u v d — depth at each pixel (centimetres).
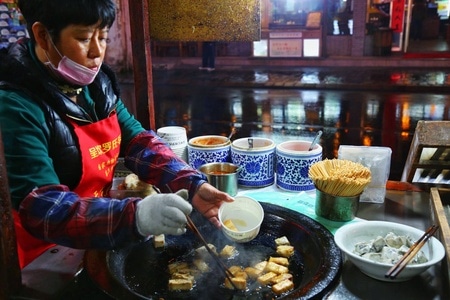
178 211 121
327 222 190
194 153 240
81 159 166
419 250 148
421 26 2022
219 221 167
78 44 143
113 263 153
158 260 167
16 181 136
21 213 133
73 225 127
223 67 1561
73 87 164
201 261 164
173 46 1700
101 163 175
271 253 171
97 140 172
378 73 1340
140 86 256
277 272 153
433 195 189
